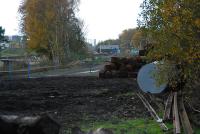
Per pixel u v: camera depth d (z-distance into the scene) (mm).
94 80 31953
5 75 40156
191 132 12289
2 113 16750
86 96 22375
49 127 8070
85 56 70562
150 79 20625
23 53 74875
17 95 22797
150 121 14812
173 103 15711
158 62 15500
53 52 63781
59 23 65062
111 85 27469
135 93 22203
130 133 12711
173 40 14180
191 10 13891
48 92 24016
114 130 13148
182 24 13945
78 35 68562
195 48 13969
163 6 14109
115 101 20234
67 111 17547
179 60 14609
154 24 14625
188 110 15570
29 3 65938
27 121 7945
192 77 14891
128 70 33719
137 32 16672
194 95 16359
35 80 32969
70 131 13047
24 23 68562
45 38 64875
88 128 13539
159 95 20016
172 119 14234
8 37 85312
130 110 17469
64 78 34688
